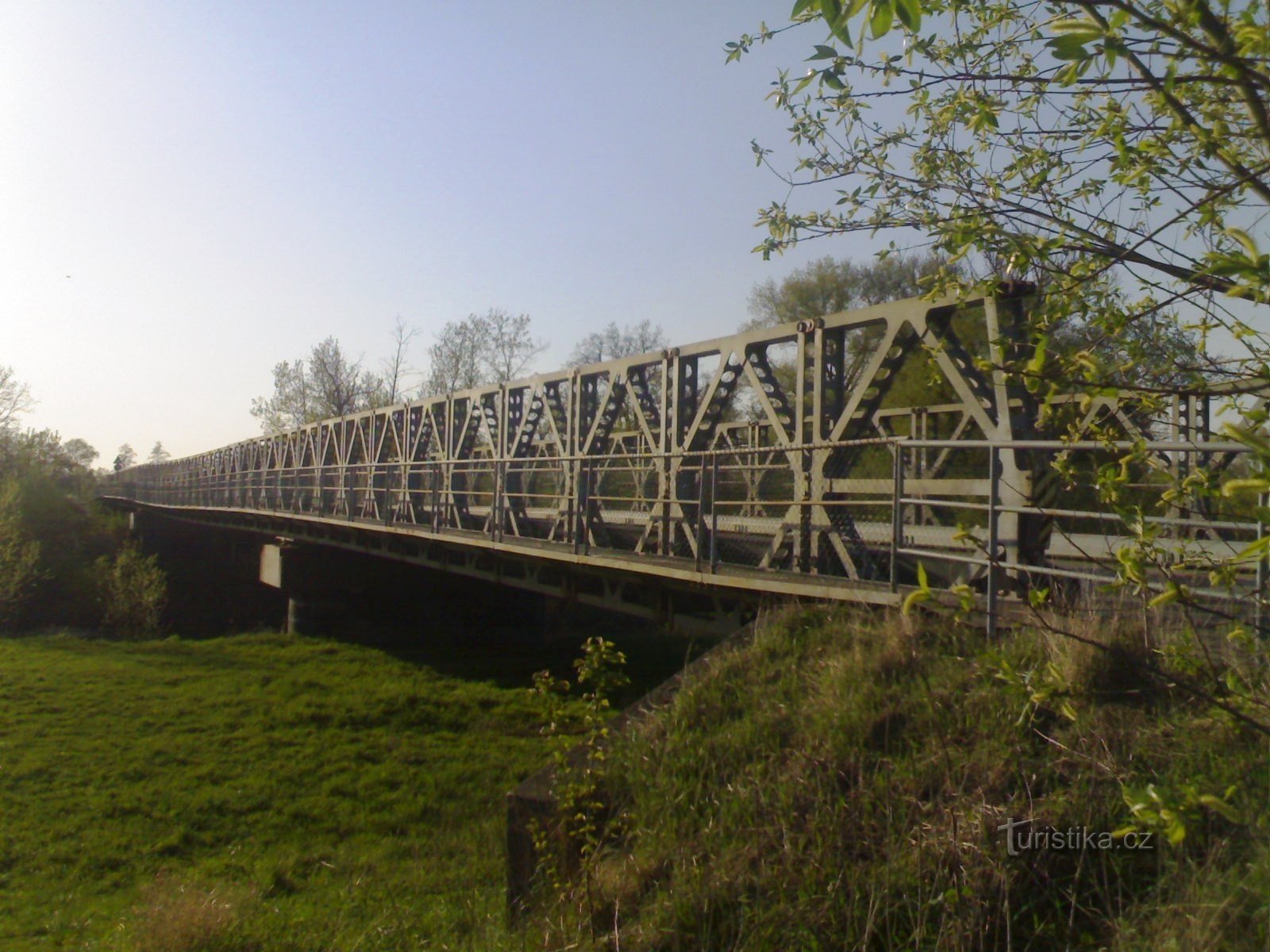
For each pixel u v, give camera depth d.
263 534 40.94
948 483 8.04
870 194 5.30
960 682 5.74
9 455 52.03
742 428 16.67
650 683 20.45
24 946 9.05
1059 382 3.56
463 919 8.41
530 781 6.60
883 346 9.05
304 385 61.19
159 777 14.72
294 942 8.61
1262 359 3.41
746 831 5.35
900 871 4.69
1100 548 9.69
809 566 9.43
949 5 4.75
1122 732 4.94
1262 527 2.91
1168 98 3.14
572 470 14.12
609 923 5.35
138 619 37.06
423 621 29.73
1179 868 4.18
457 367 57.78
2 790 13.90
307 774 15.03
